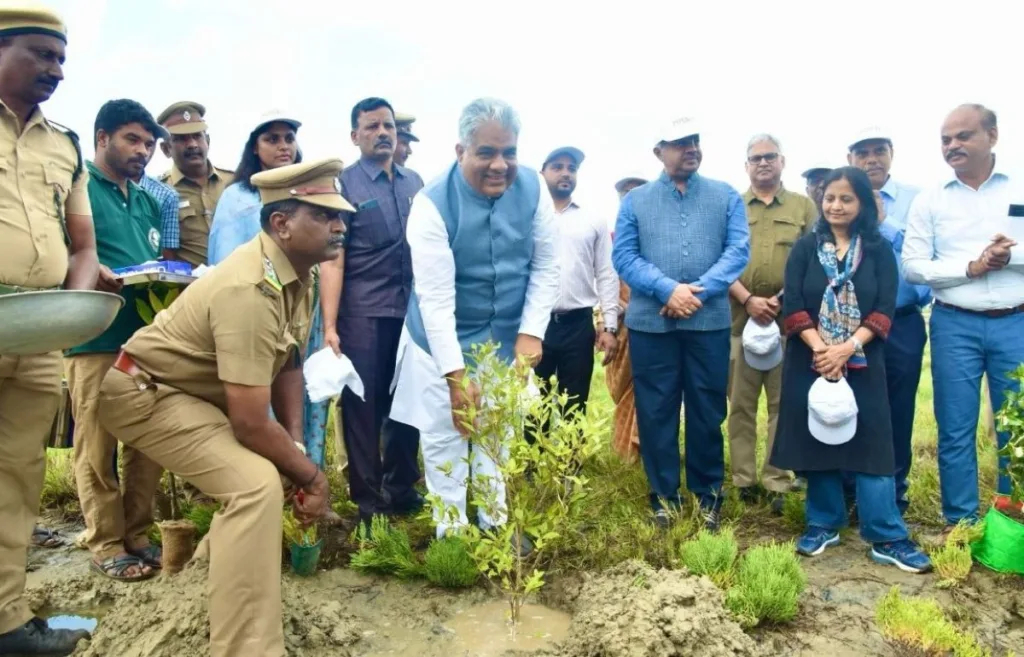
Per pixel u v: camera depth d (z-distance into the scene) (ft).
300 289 10.46
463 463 13.43
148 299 12.63
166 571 12.37
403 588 12.73
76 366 12.64
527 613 11.95
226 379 9.50
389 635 11.24
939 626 10.66
